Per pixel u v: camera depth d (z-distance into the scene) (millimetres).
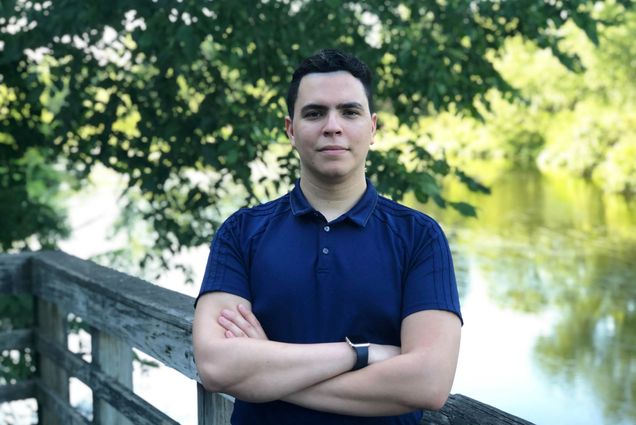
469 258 18766
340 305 1425
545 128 37250
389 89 4609
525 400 10805
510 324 14055
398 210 1483
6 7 4062
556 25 4469
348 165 1433
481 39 4551
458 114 4816
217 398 2096
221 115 4277
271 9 4176
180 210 5027
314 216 1459
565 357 12406
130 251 6293
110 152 4547
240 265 1506
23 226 5531
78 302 2881
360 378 1385
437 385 1363
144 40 3871
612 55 29469
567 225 22953
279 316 1449
